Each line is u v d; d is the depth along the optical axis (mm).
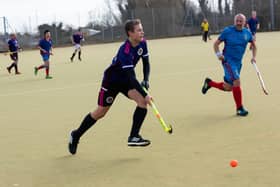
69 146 15031
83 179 12680
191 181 11938
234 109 20688
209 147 14938
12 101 27828
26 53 89688
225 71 19797
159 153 14617
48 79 39188
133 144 14320
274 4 111375
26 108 24844
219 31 120250
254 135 16094
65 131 18641
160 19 121625
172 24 121875
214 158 13727
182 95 25406
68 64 53750
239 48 19547
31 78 41000
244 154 13961
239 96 19297
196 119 19203
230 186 11438
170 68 40000
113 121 19766
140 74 37094
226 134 16469
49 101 26734
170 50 64500
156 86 29625
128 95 14453
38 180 12820
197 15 122438
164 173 12703
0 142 17453
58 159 14680
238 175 12164
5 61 68500
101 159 14383
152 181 12148
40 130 19109
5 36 106875
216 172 12500
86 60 58281
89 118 14688
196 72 35594
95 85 32531
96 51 77500
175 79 32406
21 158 15070
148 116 20344
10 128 19906
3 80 41062
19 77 42875
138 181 12219
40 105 25500
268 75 30750
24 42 112750
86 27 121062
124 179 12445
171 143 15734
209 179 12000
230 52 19609
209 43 76750
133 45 14039
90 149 15578
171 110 21438
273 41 67375
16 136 18297
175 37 115750
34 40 113938
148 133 17297
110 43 109750
